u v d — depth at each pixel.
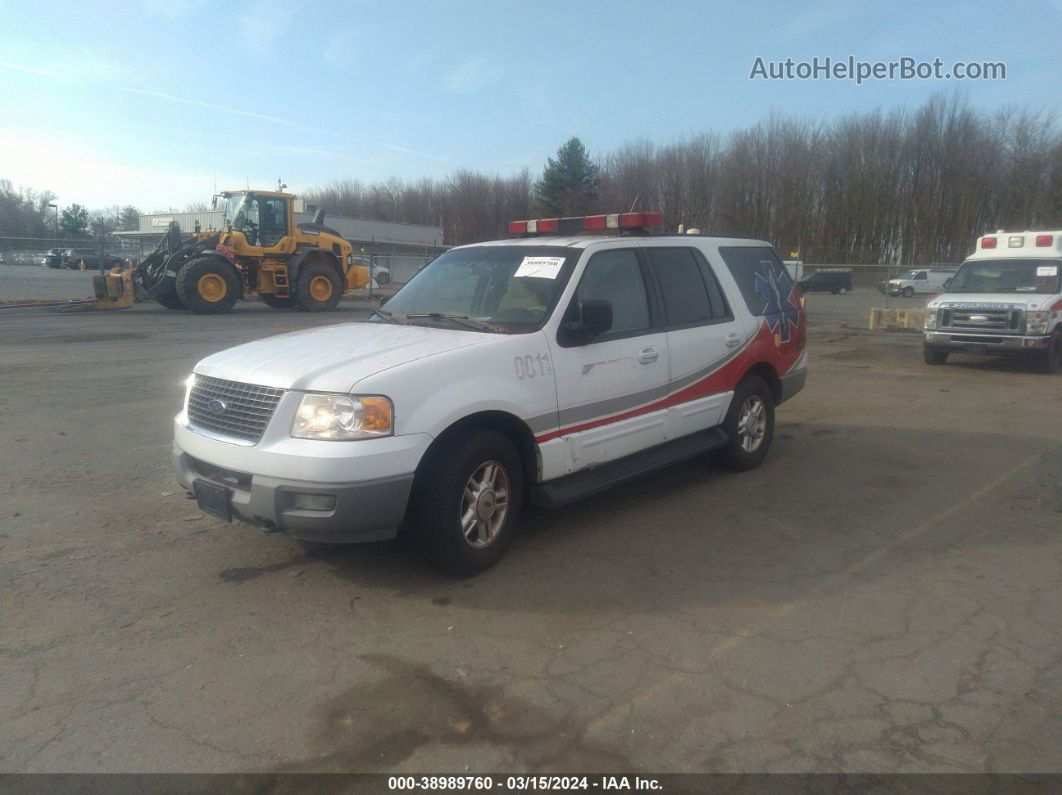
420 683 3.43
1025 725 3.13
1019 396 10.59
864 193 61.22
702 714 3.20
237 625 3.93
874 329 20.81
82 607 4.10
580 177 68.12
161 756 2.93
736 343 6.31
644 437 5.46
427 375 4.15
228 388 4.32
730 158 64.06
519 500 4.73
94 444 7.38
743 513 5.69
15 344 14.40
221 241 21.64
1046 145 56.19
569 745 3.01
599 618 4.03
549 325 4.82
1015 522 5.52
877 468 6.91
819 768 2.88
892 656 3.66
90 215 81.00
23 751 2.95
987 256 13.96
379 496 3.93
